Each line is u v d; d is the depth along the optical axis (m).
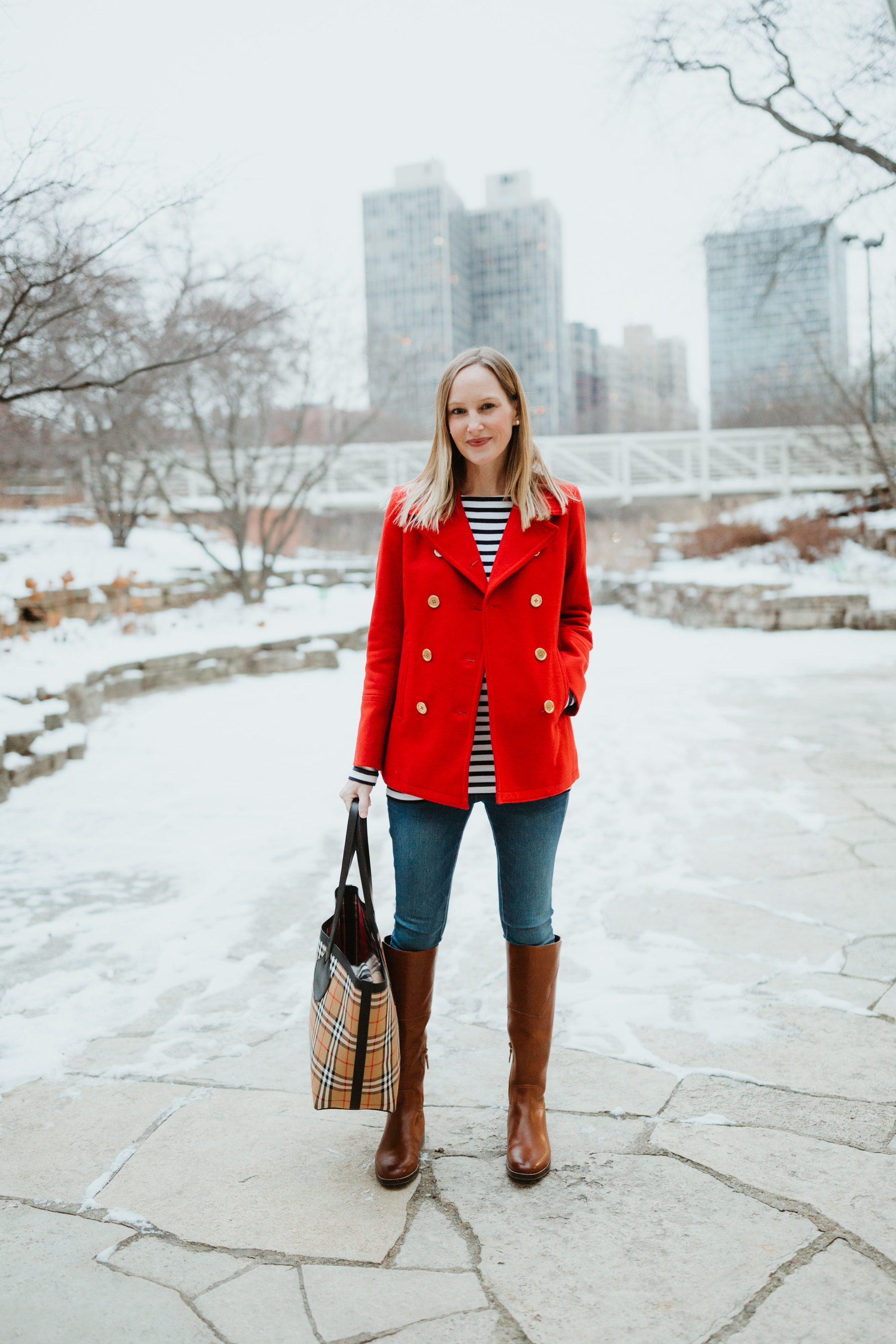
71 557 12.40
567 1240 1.73
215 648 9.53
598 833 4.32
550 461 20.16
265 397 12.56
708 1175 1.90
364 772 1.94
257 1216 1.82
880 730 6.38
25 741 5.59
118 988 2.85
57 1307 1.58
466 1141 2.06
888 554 15.03
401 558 1.95
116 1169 1.97
